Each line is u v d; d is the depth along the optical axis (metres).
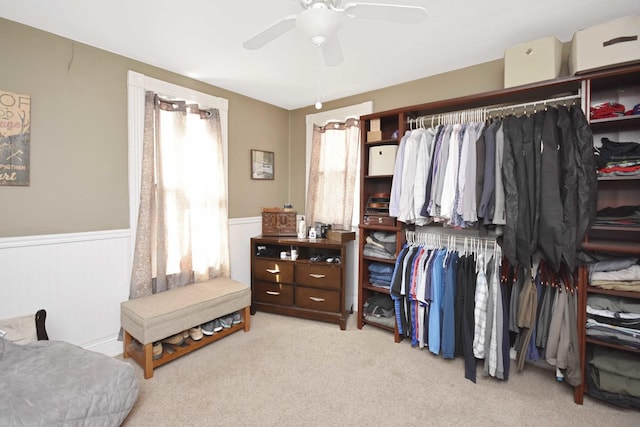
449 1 1.77
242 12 1.88
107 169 2.39
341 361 2.35
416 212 2.44
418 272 2.46
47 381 1.43
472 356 2.17
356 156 3.38
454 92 2.75
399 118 2.66
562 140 1.85
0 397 1.29
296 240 3.18
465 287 2.26
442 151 2.32
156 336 2.13
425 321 2.49
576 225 1.80
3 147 1.93
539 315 2.04
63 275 2.18
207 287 2.76
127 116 2.49
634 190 2.03
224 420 1.72
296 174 4.00
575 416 1.78
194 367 2.24
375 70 2.76
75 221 2.24
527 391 2.02
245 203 3.49
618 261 1.86
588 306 1.89
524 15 1.92
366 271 3.02
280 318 3.19
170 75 2.76
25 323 1.88
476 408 1.84
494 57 2.50
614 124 1.96
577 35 1.85
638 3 1.78
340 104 3.55
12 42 1.95
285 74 2.85
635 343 1.72
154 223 2.64
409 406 1.86
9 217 1.97
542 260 2.05
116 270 2.45
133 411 1.78
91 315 2.32
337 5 1.42
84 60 2.25
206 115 3.00
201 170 2.95
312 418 1.75
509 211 1.97
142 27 2.05
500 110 2.38
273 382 2.07
